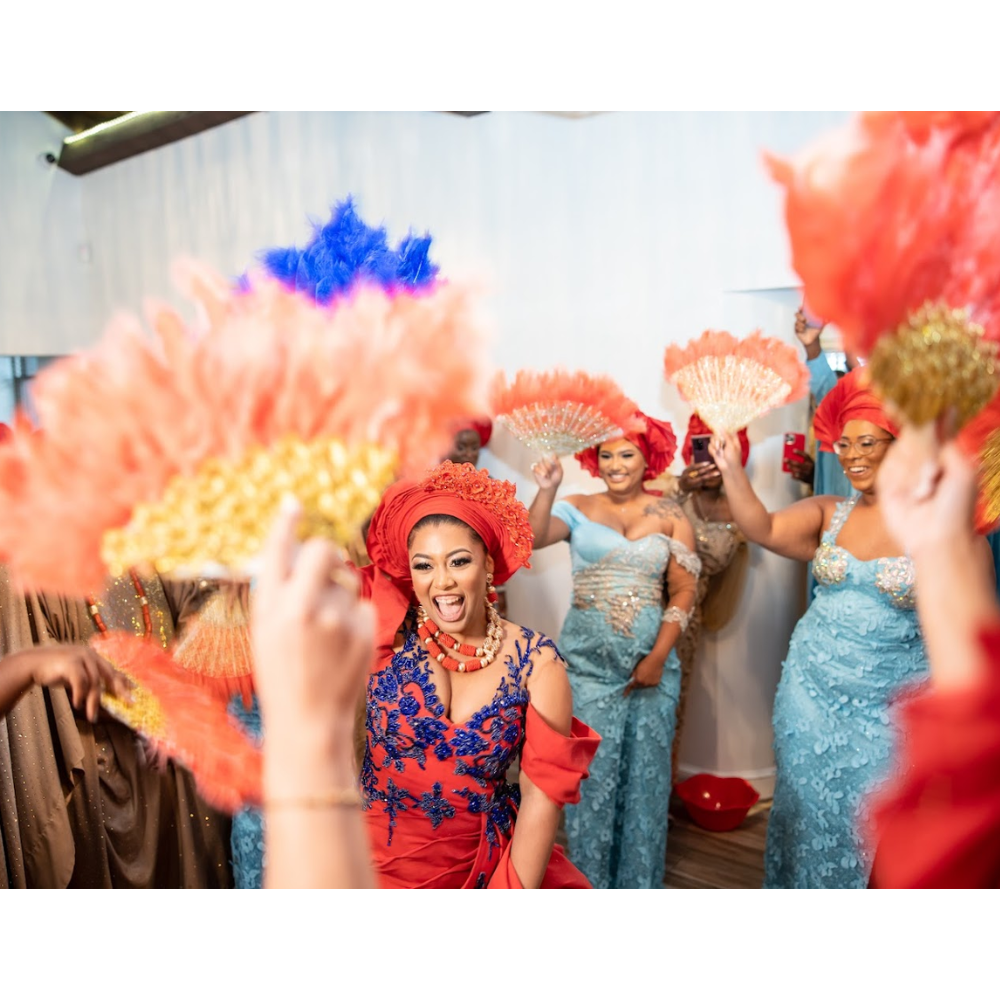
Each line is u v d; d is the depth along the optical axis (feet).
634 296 9.37
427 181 9.80
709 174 8.80
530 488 10.39
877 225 2.65
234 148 10.04
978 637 2.08
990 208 2.62
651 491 8.87
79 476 2.09
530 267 9.68
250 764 5.89
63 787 5.96
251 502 2.14
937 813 1.97
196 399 2.13
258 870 6.06
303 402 2.14
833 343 9.12
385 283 2.95
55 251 10.14
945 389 2.56
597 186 9.35
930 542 2.37
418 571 4.51
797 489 9.37
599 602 8.00
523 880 4.24
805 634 6.59
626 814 7.98
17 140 9.74
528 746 4.41
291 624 1.98
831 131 2.68
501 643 4.63
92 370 2.13
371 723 4.63
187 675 5.61
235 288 2.31
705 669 9.94
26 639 5.26
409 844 4.46
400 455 2.29
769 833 6.91
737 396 7.16
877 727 6.06
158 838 6.28
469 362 2.31
